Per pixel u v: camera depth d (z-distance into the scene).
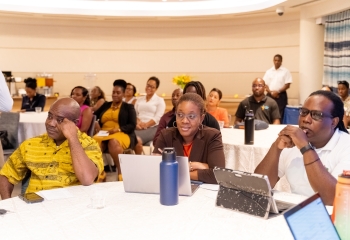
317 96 1.96
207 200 1.88
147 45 9.30
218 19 8.85
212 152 2.41
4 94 3.20
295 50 8.12
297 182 2.06
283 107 7.20
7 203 1.87
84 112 4.78
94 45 9.26
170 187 1.80
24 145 2.30
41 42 9.01
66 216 1.70
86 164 2.15
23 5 7.84
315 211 1.28
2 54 8.80
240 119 5.31
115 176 5.07
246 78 8.81
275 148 2.09
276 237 1.46
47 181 2.22
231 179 1.72
